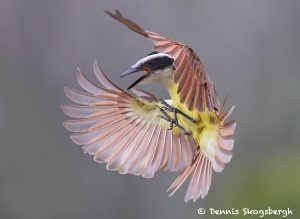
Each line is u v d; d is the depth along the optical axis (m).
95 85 4.65
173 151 4.66
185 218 6.35
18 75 7.16
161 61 4.61
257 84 6.88
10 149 6.73
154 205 6.55
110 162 4.65
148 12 7.13
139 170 4.65
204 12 7.09
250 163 5.94
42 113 7.04
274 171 5.45
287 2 7.10
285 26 7.07
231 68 6.94
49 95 7.13
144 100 4.66
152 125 4.66
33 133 6.85
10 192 6.60
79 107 4.64
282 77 6.92
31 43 7.32
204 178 4.63
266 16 7.10
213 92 4.59
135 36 7.11
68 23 7.29
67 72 7.20
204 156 4.64
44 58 7.27
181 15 7.10
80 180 6.75
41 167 6.71
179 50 4.50
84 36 7.23
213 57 7.00
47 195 6.65
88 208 6.67
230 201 5.43
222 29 7.07
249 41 7.04
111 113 4.66
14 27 7.35
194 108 4.51
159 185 6.59
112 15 4.40
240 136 6.60
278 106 6.79
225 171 5.94
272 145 6.55
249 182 5.45
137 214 6.63
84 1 7.25
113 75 7.04
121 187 6.71
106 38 7.17
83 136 4.65
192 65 4.50
